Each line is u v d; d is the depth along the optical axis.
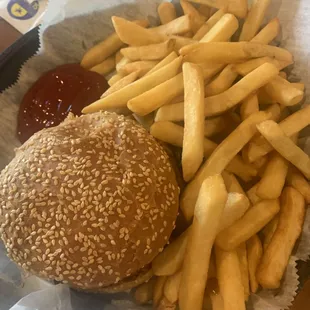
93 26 0.26
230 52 0.22
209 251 0.18
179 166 0.23
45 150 0.19
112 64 0.27
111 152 0.19
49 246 0.18
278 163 0.21
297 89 0.21
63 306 0.21
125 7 0.26
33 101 0.26
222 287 0.19
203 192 0.18
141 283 0.21
